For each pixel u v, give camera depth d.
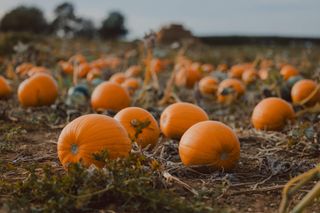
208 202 2.01
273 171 2.37
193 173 2.35
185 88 5.64
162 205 1.87
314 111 3.72
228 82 4.72
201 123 2.40
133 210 1.86
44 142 3.13
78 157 2.17
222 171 2.33
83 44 12.02
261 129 3.39
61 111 3.94
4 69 6.84
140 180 1.92
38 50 6.80
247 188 2.21
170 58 9.23
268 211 1.96
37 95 4.11
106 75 5.74
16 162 2.62
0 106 4.27
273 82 4.71
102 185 1.93
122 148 2.21
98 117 2.26
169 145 2.77
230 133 2.34
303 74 5.91
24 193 2.00
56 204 1.82
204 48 12.15
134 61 8.03
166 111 2.99
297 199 2.08
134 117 2.69
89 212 1.85
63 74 6.05
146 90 4.45
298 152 2.89
